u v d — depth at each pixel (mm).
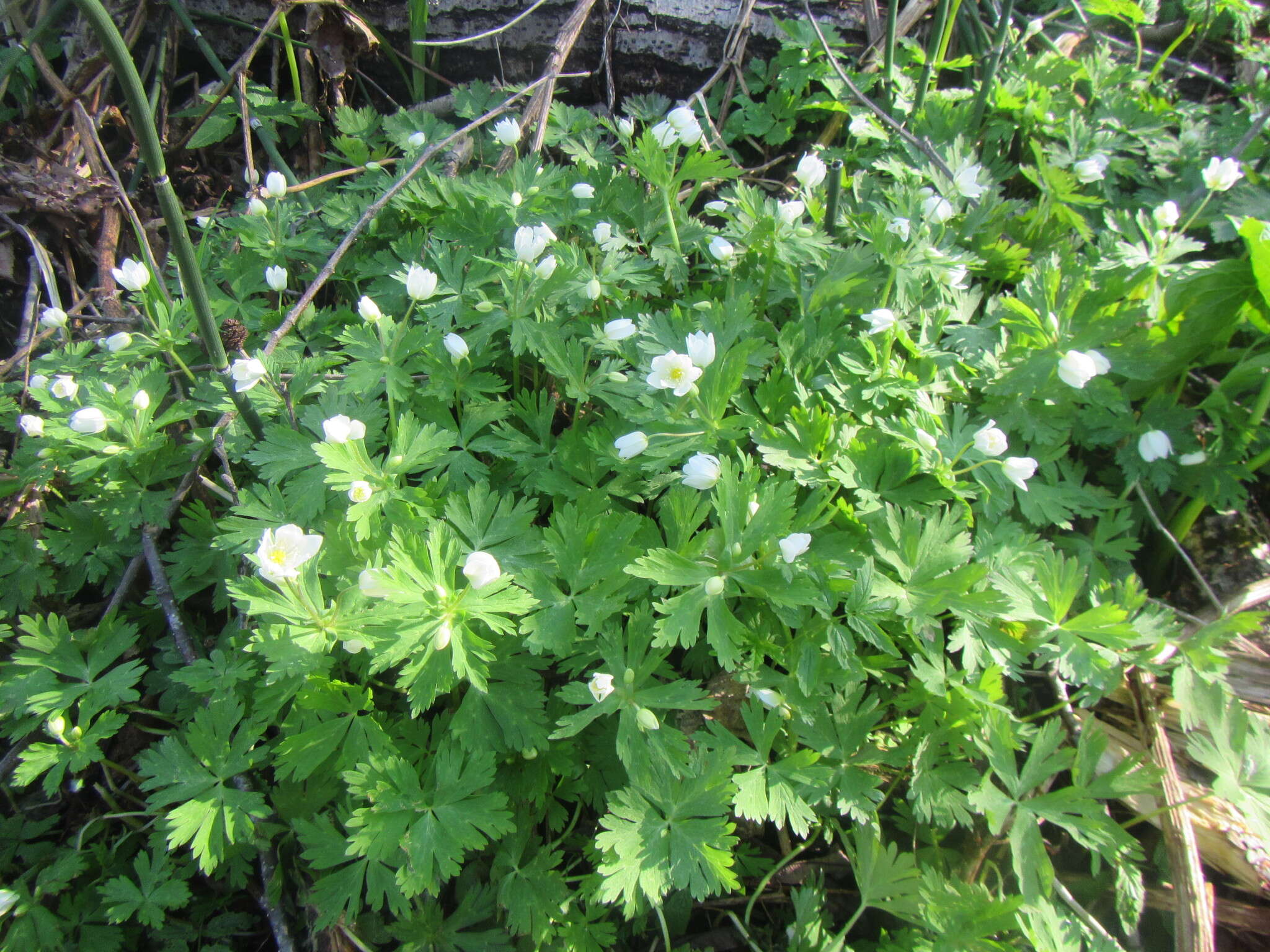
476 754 303
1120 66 556
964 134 526
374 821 291
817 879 344
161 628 401
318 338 446
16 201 485
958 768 325
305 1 514
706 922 344
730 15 554
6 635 358
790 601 315
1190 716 337
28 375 438
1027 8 639
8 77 516
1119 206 517
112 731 342
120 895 324
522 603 302
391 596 284
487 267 427
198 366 436
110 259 503
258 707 318
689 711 361
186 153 559
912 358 409
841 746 327
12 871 354
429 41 556
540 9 546
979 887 299
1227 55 608
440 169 496
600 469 376
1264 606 391
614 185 459
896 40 563
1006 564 359
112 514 382
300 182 538
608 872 286
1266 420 425
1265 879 327
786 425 362
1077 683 334
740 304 385
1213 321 414
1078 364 368
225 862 334
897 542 338
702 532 338
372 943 323
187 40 572
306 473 350
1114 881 344
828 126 557
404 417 346
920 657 330
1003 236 498
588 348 403
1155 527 419
